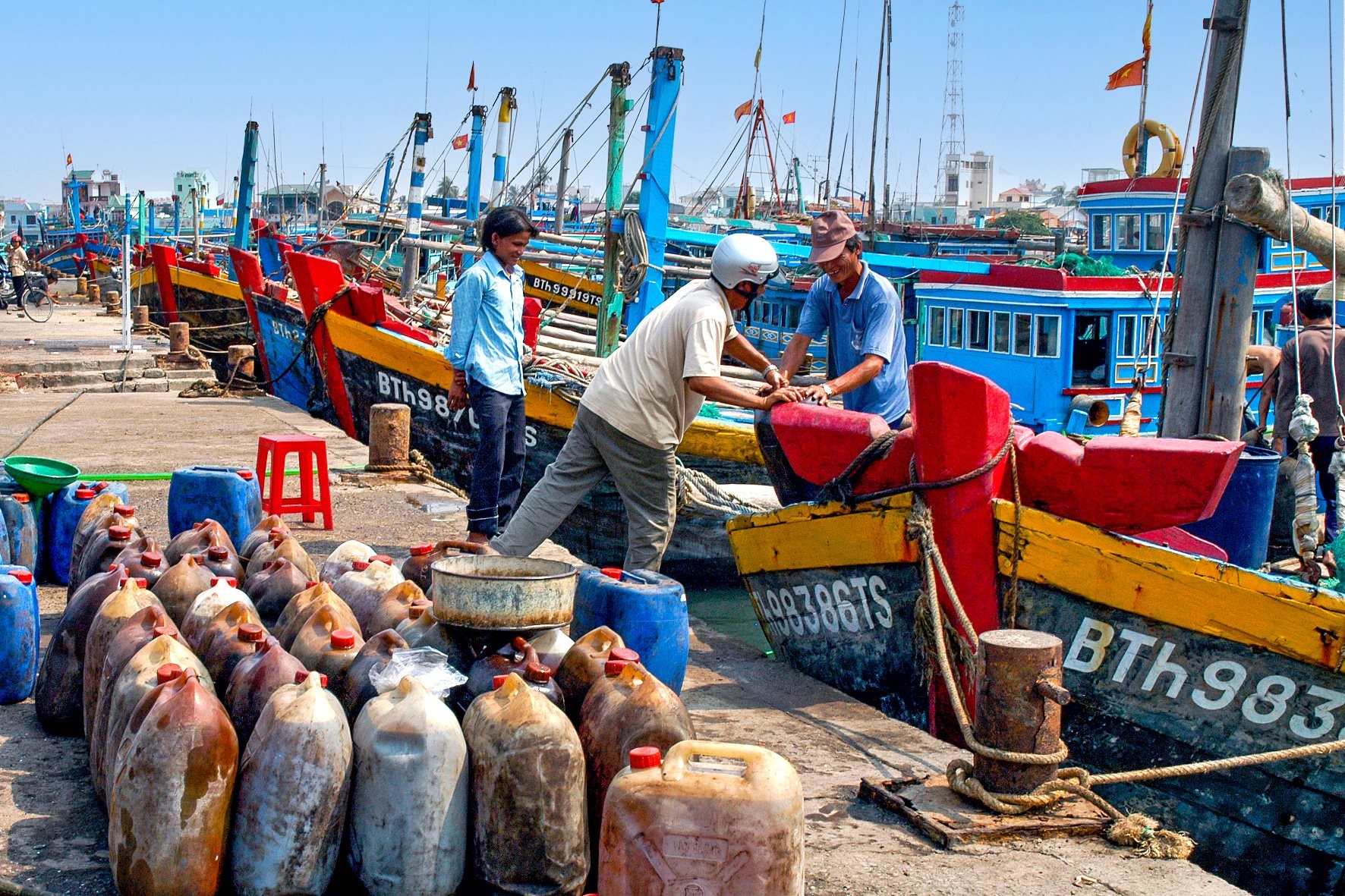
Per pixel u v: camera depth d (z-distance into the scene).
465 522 8.66
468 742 3.31
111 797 3.23
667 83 12.75
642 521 5.95
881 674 5.57
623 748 3.44
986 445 4.92
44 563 6.49
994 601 5.04
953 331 15.64
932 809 3.99
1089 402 14.22
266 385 16.52
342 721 3.25
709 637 6.51
